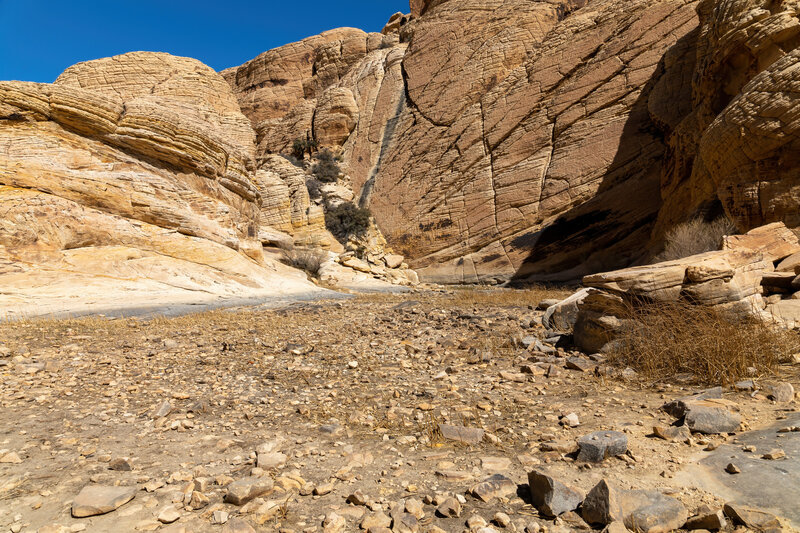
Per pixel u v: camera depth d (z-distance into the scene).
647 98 31.73
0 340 7.94
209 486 2.97
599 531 2.26
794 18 15.91
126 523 2.51
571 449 3.25
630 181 31.06
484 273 35.81
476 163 39.09
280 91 58.38
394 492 2.83
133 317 11.55
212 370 6.39
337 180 45.88
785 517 2.16
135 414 4.56
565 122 35.16
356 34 55.50
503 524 2.38
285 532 2.39
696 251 14.85
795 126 13.32
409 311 12.84
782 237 10.07
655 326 5.71
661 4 32.62
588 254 31.64
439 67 44.28
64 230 15.87
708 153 16.75
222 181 22.81
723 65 18.95
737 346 4.91
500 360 6.55
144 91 38.28
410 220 41.75
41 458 3.45
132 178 18.50
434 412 4.39
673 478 2.71
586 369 5.68
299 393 5.27
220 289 17.84
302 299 17.69
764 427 3.29
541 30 40.81
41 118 17.00
